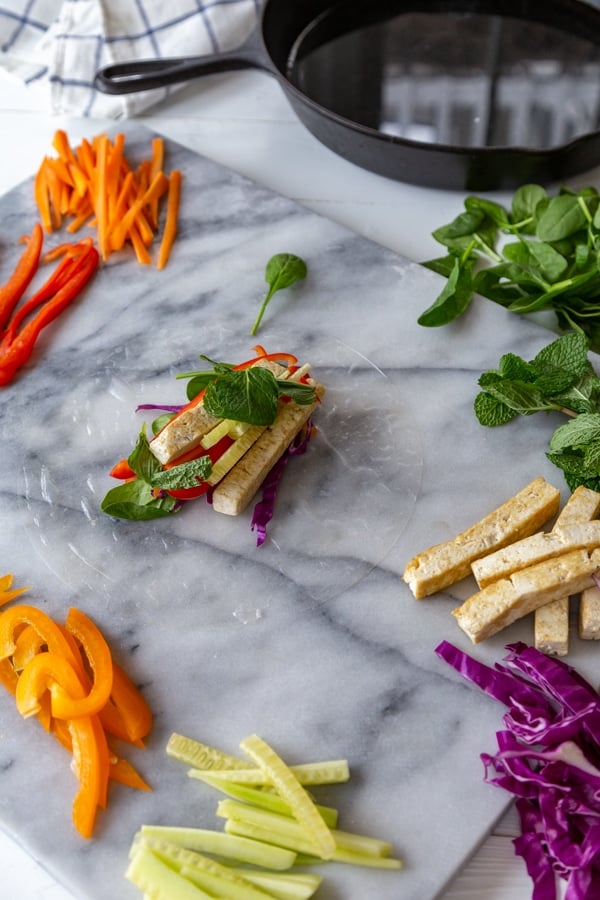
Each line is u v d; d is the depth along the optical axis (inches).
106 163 37.8
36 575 31.0
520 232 37.3
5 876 28.0
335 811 27.5
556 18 41.7
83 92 41.1
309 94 39.6
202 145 40.6
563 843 27.1
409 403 33.4
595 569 29.4
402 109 39.2
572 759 27.7
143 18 41.0
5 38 42.5
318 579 30.7
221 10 41.4
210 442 31.6
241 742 28.4
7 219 38.1
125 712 28.6
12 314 36.0
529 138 38.4
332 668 29.5
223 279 36.4
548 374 32.4
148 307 35.9
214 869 26.8
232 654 29.7
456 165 37.0
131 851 27.2
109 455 33.0
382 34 41.3
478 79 40.1
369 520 31.5
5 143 40.8
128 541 31.5
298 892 26.5
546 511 30.9
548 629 29.3
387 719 28.8
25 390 34.4
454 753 28.3
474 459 32.4
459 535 30.6
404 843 27.3
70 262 36.6
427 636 29.8
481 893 27.5
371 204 38.8
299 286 35.9
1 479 32.7
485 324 34.8
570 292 35.0
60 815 27.8
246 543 31.3
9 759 28.5
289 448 32.5
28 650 29.6
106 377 34.5
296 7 40.9
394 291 35.7
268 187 38.9
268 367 32.6
